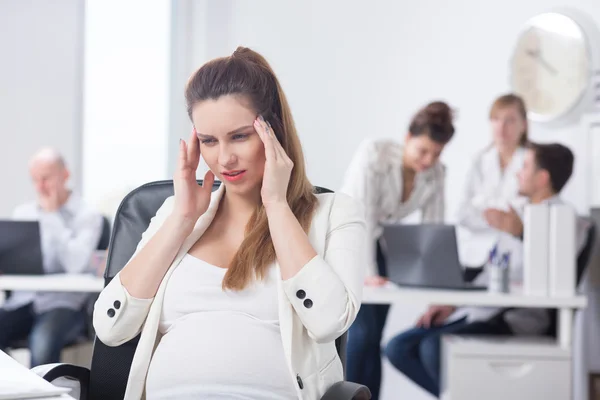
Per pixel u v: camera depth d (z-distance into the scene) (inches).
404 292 139.9
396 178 162.2
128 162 225.1
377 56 213.6
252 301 69.8
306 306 67.5
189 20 230.4
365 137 214.4
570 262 138.5
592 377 163.5
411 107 210.4
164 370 69.4
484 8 203.5
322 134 217.6
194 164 73.5
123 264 79.6
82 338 159.2
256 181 71.9
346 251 71.7
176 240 71.7
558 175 163.8
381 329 161.0
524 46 194.5
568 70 187.0
